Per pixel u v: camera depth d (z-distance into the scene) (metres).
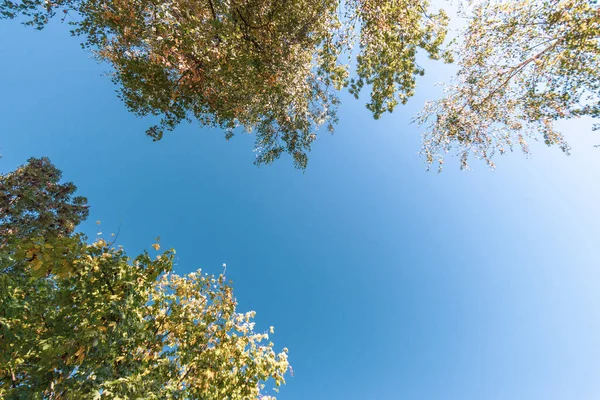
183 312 7.30
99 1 7.17
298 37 10.11
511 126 12.32
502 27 10.72
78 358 4.53
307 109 13.46
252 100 11.03
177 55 7.30
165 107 9.14
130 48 8.38
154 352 6.45
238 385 7.29
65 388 4.25
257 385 7.75
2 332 4.51
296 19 9.71
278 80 10.32
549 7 9.86
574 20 9.35
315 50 11.82
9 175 14.80
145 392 4.94
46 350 4.41
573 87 10.43
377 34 10.67
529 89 11.57
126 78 8.80
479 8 10.88
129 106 9.54
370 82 12.55
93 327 4.74
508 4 10.46
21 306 4.66
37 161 16.16
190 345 6.84
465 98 12.88
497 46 11.27
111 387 4.55
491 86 12.30
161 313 7.20
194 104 9.86
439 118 13.16
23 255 4.59
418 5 10.27
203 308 7.93
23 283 4.76
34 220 14.39
